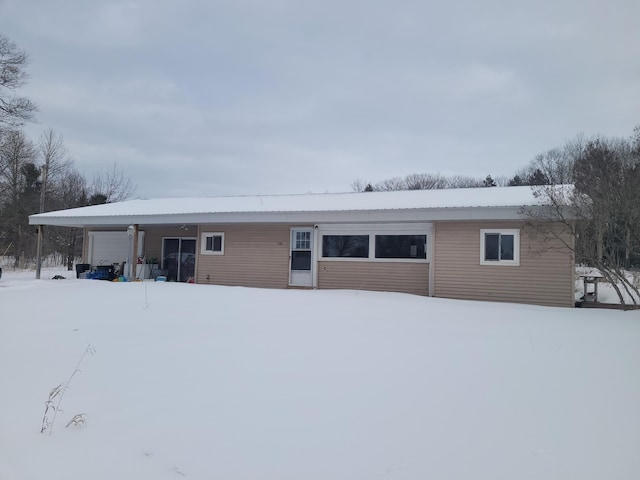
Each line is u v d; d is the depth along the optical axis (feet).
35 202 117.80
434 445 9.73
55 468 9.12
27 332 21.36
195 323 23.54
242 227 53.36
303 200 56.54
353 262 48.16
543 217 37.91
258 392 13.04
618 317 28.66
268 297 35.47
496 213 39.58
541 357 16.92
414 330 22.18
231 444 9.91
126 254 64.13
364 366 15.60
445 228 43.29
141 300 32.55
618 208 35.37
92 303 30.94
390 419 11.10
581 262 40.19
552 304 39.29
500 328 23.21
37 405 12.41
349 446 9.72
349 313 27.61
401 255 46.29
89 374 14.90
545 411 11.57
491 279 41.39
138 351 17.66
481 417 11.20
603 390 13.16
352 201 51.83
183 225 58.08
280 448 9.68
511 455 9.25
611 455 9.20
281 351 17.65
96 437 10.41
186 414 11.55
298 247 50.80
